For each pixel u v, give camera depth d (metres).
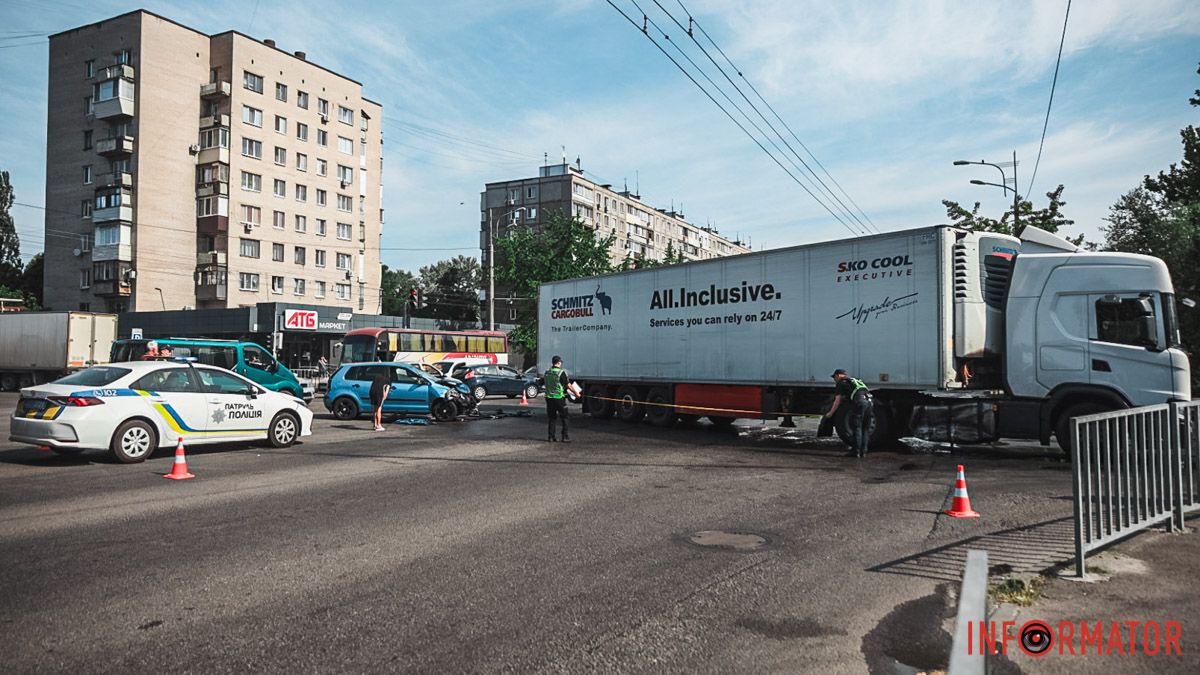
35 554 5.99
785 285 14.94
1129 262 11.75
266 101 55.06
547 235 51.22
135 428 11.26
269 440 13.36
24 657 3.96
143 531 6.80
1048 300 12.27
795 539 6.62
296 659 3.95
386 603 4.86
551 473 10.51
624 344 18.70
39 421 10.67
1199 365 21.28
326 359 51.81
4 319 35.00
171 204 51.75
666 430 17.09
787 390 14.95
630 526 7.13
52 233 54.12
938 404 12.92
